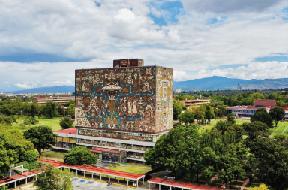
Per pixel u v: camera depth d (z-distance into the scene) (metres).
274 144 105.06
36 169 120.94
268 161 102.75
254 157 109.31
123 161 140.38
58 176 93.12
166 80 144.00
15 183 110.00
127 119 143.62
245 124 170.88
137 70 140.38
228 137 122.88
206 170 103.69
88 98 154.62
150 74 137.12
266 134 154.38
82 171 127.62
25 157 121.44
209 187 103.38
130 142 142.25
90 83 153.88
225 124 172.12
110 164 137.12
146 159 120.19
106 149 146.25
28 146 124.44
